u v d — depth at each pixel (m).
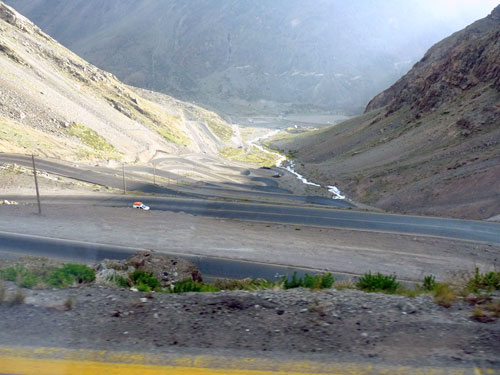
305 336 4.27
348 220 35.84
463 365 3.72
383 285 6.63
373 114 149.12
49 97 92.69
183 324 4.49
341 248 22.95
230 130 196.75
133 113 124.31
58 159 64.50
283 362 3.76
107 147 87.12
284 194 67.88
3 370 3.54
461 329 4.41
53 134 80.25
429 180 56.84
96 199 40.28
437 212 45.97
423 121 94.38
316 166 105.69
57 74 113.50
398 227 32.97
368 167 83.69
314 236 27.28
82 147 78.81
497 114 70.94
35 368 3.58
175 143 121.00
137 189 54.31
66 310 4.75
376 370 3.64
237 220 34.59
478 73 90.81
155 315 4.68
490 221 35.94
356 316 4.73
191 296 5.35
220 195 58.50
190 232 25.19
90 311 4.75
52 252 19.25
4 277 5.96
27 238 21.11
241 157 135.62
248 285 8.31
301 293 5.55
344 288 6.36
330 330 4.39
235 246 21.97
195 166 95.81
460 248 24.42
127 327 4.38
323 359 3.82
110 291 5.52
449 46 156.00
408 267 18.55
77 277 6.25
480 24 148.50
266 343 4.11
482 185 47.44
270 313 4.80
